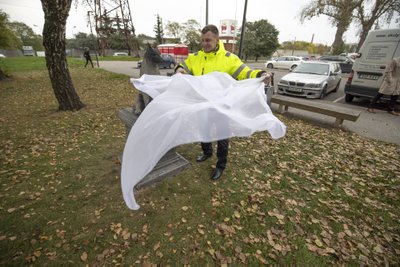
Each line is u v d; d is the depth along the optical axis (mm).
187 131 1474
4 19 13953
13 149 3449
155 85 2113
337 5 21797
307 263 1798
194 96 1676
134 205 1438
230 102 1653
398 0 18969
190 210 2289
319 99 7625
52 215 2176
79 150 3451
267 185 2738
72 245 1880
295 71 8422
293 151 3631
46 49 4863
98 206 2303
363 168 3172
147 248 1874
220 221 2176
